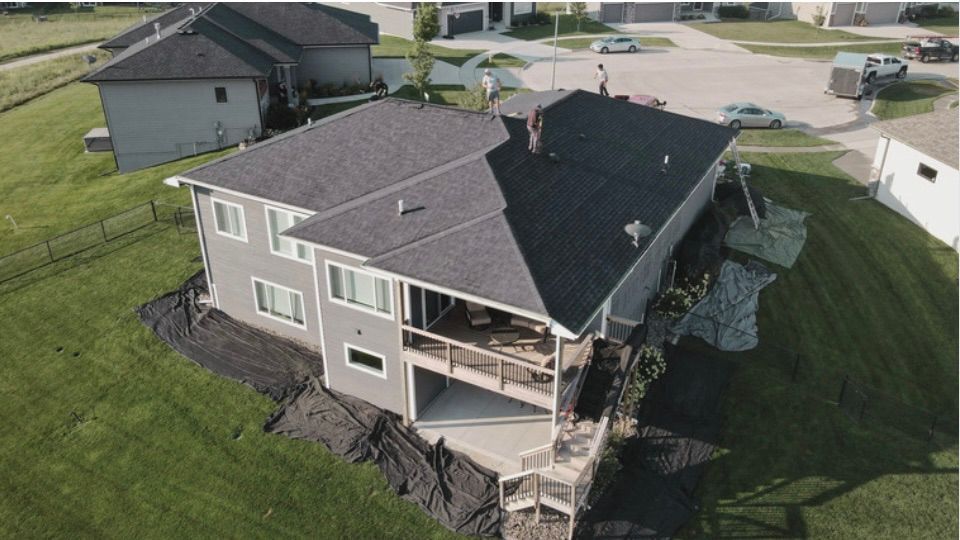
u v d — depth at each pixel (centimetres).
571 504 1806
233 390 2405
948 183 3197
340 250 2053
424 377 2239
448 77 5878
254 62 4409
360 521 1959
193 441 2214
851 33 7712
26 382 2473
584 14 7969
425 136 2445
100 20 8969
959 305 2867
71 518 1992
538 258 1891
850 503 2025
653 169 2652
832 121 4853
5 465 2156
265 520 1969
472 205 2077
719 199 3447
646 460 2112
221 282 2708
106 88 4144
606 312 2203
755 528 1942
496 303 1769
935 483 2098
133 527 1964
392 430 2227
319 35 5166
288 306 2583
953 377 2525
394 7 7456
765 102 5291
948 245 3244
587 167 2466
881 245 3247
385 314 2127
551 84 5716
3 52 7175
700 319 2664
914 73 6016
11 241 3516
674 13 8575
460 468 2083
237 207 2464
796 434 2248
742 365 2523
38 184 4278
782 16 8788
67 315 2805
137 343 2630
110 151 4700
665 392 2364
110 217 3559
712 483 2070
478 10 7781
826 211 3538
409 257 1950
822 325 2742
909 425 2300
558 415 1930
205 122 4347
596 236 2095
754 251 3120
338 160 2430
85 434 2253
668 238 2700
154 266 3109
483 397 2355
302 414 2302
